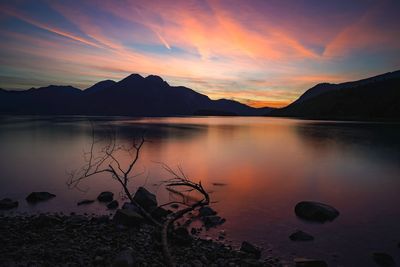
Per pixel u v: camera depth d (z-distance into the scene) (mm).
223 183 19375
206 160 29484
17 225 10602
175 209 13602
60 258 7738
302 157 32250
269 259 8805
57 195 15898
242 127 98625
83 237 9523
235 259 8398
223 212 13344
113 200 14703
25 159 29078
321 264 8266
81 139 50906
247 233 10891
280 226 11664
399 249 9688
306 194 16859
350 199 15914
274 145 44375
